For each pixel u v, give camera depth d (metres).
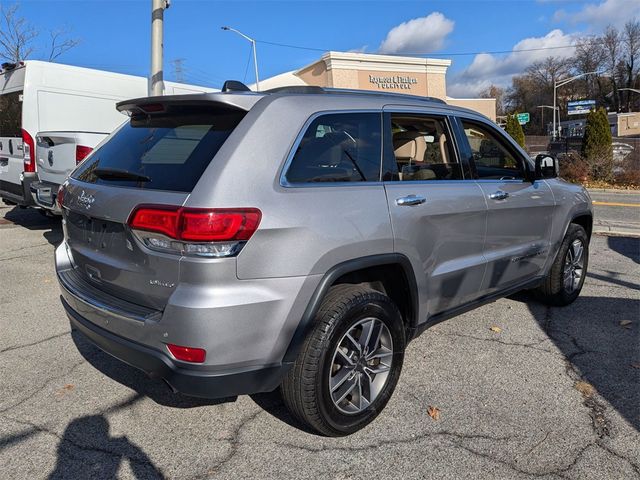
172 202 2.42
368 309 2.86
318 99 2.93
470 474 2.60
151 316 2.50
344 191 2.81
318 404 2.70
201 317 2.33
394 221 2.99
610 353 4.00
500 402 3.27
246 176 2.47
